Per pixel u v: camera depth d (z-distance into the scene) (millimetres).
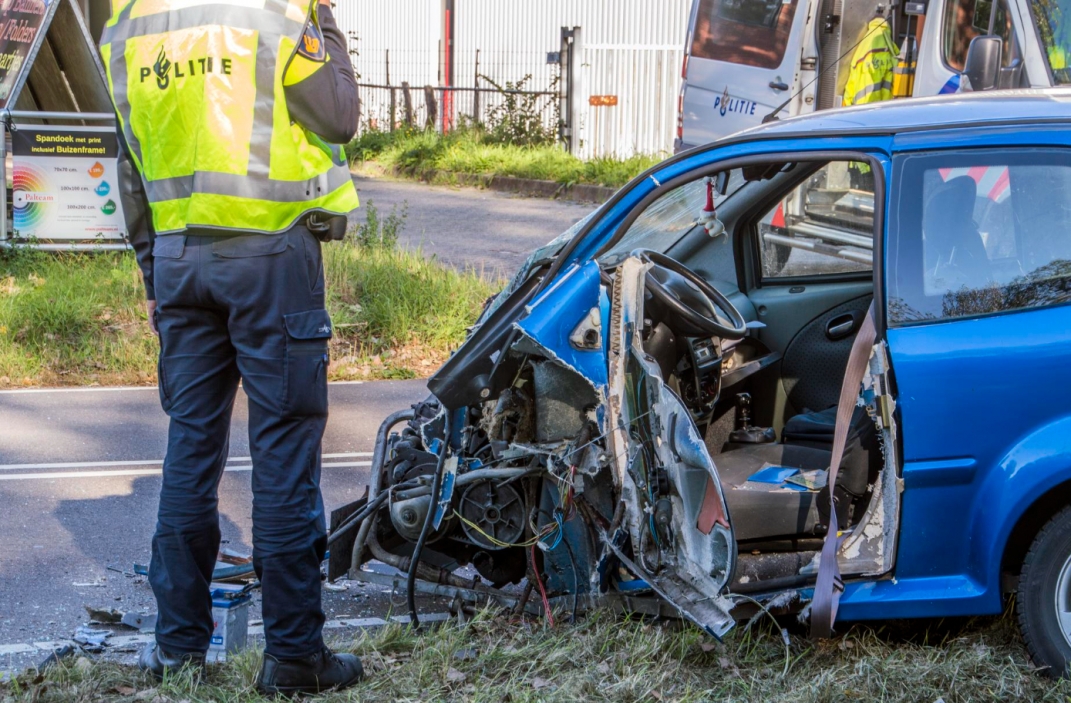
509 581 4738
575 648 4250
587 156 21234
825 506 4285
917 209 4078
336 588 5227
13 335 9859
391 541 4941
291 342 3883
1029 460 3879
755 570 4266
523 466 4457
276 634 3963
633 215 4441
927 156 4113
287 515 3914
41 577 5395
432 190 19562
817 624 3910
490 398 4379
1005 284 4004
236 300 3828
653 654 4184
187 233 3850
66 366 9539
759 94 13180
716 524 4039
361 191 19297
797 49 12711
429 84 26188
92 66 12992
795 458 4719
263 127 3748
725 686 4012
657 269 4629
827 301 5309
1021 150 4066
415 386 9242
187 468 4066
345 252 11664
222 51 3711
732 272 5520
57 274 11352
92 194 12086
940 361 3947
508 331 4324
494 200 18094
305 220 3906
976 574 3996
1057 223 4000
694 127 14031
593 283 4203
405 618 4855
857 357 4012
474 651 4312
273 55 3723
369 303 10539
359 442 7738
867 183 5406
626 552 4344
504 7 25922
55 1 12156
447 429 4473
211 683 4105
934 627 4449
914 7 11367
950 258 4047
